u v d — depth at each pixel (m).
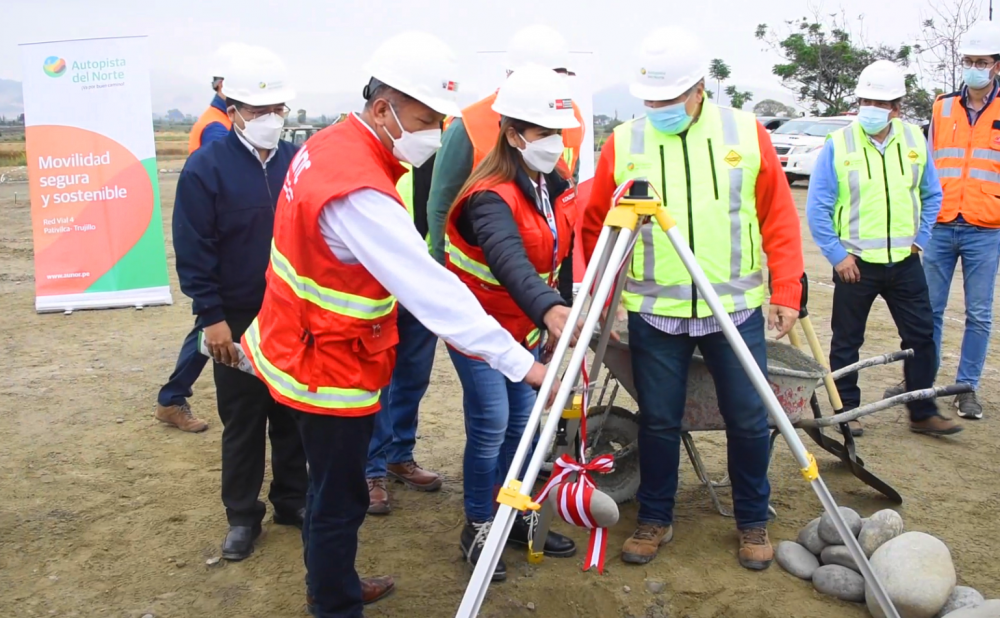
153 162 8.99
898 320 5.38
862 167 5.20
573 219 3.74
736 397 3.73
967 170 5.61
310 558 3.02
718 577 3.75
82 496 4.57
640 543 3.87
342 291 2.71
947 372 6.74
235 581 3.73
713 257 3.63
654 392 3.80
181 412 5.55
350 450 2.89
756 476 3.82
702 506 4.44
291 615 3.48
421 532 4.18
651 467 3.86
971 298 5.72
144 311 9.05
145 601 3.59
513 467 2.56
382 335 2.84
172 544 4.06
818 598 3.59
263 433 3.91
